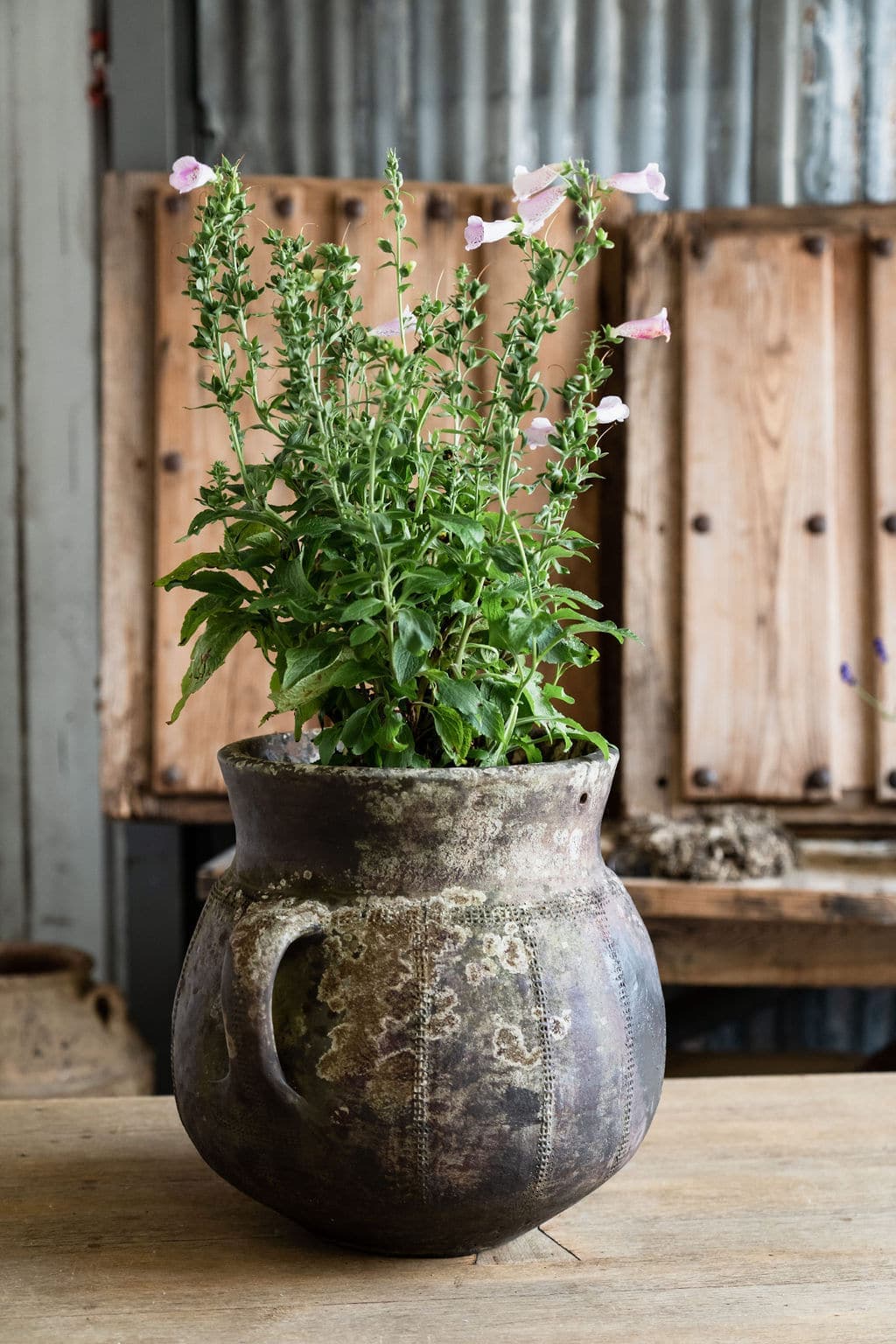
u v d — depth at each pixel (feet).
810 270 7.33
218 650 2.82
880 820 7.43
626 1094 2.60
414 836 2.50
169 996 8.39
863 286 7.36
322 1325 2.49
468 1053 2.42
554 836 2.61
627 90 8.23
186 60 8.12
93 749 8.89
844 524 7.39
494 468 2.85
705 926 6.61
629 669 7.44
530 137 8.25
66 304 8.61
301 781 2.53
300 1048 2.45
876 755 7.38
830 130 8.25
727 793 7.41
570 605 2.88
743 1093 3.67
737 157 8.28
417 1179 2.44
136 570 7.36
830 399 7.33
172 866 8.36
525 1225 2.61
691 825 7.01
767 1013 8.54
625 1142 2.63
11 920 8.96
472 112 8.22
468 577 2.64
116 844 8.93
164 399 7.25
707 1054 7.90
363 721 2.62
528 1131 2.45
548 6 8.16
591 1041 2.53
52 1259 2.76
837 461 7.39
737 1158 3.24
